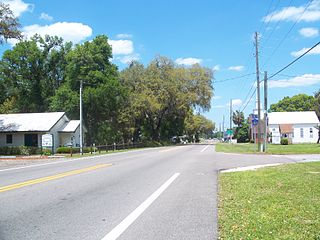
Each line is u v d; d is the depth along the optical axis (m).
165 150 47.28
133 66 75.94
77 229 7.75
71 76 62.00
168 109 79.88
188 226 7.93
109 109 62.03
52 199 11.15
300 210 8.99
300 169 19.12
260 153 37.59
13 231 7.62
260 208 9.35
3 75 70.62
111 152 44.25
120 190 12.90
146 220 8.52
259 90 41.59
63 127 54.19
